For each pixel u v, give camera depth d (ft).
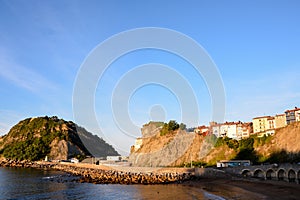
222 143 380.37
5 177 326.24
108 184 251.19
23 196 194.70
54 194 200.85
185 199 165.99
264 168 237.45
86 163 470.39
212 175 260.42
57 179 300.61
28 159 572.51
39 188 231.91
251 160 335.26
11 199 184.14
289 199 141.08
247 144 357.20
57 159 592.19
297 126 326.85
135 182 254.06
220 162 301.84
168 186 228.63
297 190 163.02
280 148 324.39
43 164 514.27
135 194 192.03
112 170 371.56
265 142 347.56
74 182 271.08
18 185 253.24
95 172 352.69
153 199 170.30
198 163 360.07
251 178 221.87
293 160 297.94
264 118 467.11
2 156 609.01
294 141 313.94
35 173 379.35
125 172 330.34
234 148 361.92
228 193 176.55
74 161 516.32
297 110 436.76
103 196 188.24
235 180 226.79
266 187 183.01
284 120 450.71
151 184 243.19
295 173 214.07
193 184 231.50
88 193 202.59
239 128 455.63
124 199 174.19
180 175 277.23
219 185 213.66
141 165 407.23
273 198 146.82
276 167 230.07
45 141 645.92
